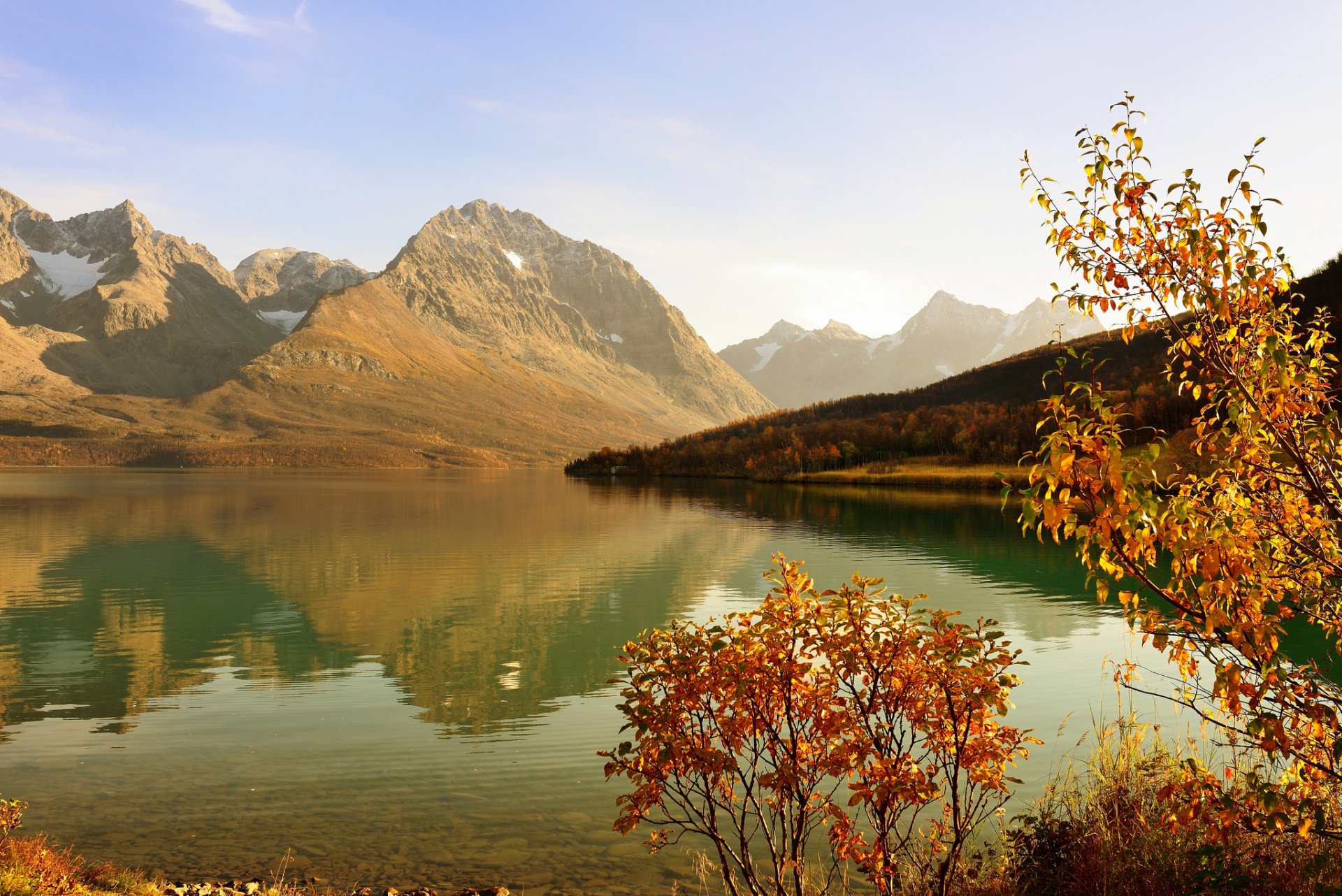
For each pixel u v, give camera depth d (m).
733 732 7.75
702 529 83.62
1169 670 23.61
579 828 14.45
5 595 45.09
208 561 59.91
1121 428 5.54
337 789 16.59
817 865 12.41
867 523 87.94
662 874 12.48
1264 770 9.70
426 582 49.69
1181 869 8.12
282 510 112.62
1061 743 17.34
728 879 8.00
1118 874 8.35
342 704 23.77
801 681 7.78
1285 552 6.50
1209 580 5.45
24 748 19.53
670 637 7.68
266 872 12.73
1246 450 5.79
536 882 12.32
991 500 126.19
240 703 23.88
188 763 18.31
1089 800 10.81
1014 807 13.46
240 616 38.97
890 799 7.77
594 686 25.84
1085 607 36.97
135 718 22.20
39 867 11.11
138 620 38.00
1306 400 5.92
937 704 7.67
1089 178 6.17
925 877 9.43
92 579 50.97
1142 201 5.98
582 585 48.44
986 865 10.09
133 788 16.67
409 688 25.64
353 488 186.00
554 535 78.25
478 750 19.25
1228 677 5.75
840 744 8.05
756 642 7.69
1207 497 6.29
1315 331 6.10
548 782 16.97
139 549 66.69
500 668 28.48
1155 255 5.91
